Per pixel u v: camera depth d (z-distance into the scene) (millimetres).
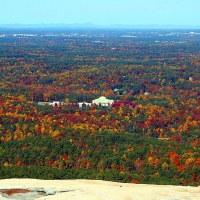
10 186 109188
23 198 102062
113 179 155750
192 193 105062
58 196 97750
